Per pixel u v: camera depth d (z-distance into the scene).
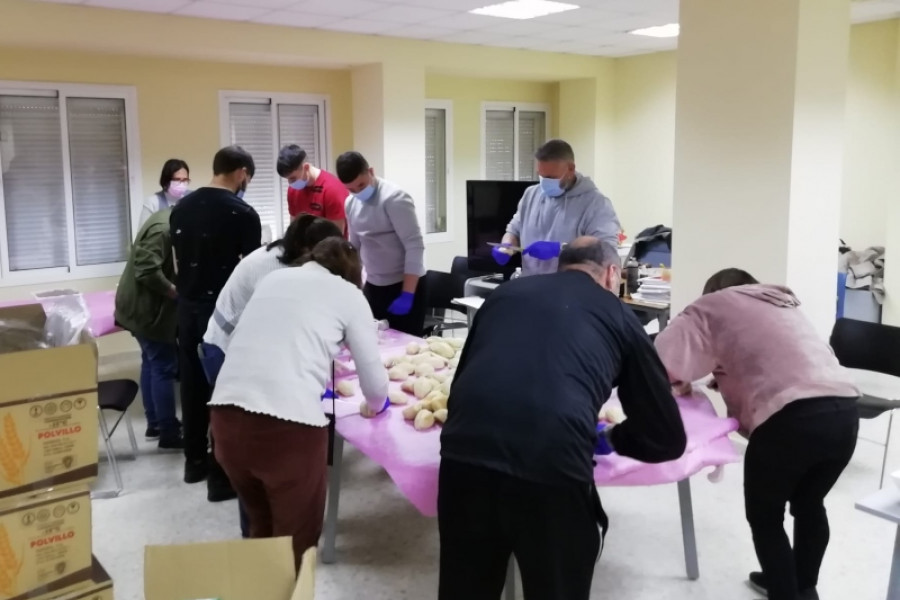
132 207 5.99
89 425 1.33
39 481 1.29
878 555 2.91
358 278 2.51
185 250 3.33
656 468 2.18
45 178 5.62
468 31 6.39
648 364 1.93
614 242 3.60
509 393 1.83
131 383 3.75
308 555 1.59
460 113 7.99
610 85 8.26
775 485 2.29
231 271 3.34
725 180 4.08
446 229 8.07
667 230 6.14
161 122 6.07
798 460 2.25
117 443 4.18
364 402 2.56
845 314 5.94
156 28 5.34
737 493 3.47
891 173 6.20
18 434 1.26
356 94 6.98
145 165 6.01
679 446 1.96
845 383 2.28
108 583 1.38
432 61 6.90
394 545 3.04
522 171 8.69
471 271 6.02
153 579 1.61
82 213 5.81
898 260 5.69
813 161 3.90
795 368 2.29
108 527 3.20
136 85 5.91
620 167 8.36
